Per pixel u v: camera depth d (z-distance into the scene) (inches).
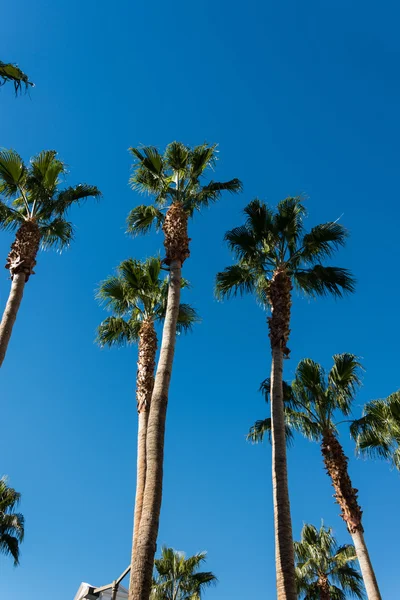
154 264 695.7
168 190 591.2
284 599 369.1
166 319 461.4
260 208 622.8
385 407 701.9
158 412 394.0
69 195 588.7
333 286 609.3
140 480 507.5
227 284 641.0
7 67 339.6
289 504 419.8
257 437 703.1
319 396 696.4
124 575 478.3
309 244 612.1
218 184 599.5
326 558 866.8
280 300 559.2
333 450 646.5
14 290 489.1
